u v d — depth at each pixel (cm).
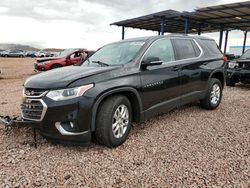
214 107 605
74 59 1539
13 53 5403
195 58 549
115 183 291
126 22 2205
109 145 378
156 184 288
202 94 568
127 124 404
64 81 353
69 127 350
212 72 583
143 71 425
